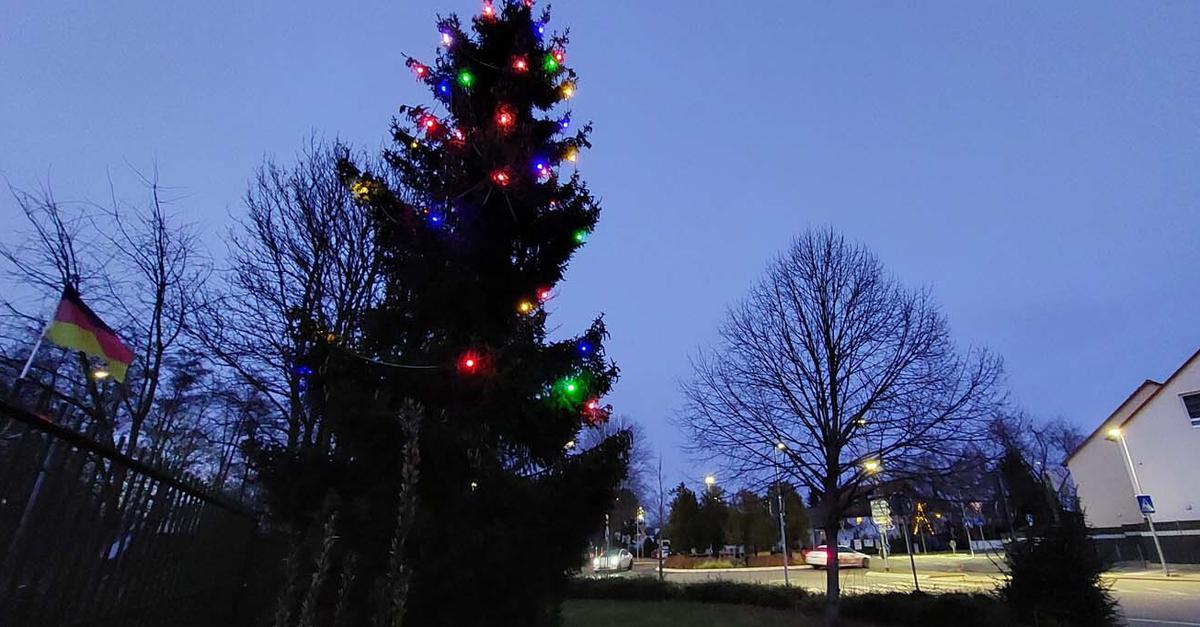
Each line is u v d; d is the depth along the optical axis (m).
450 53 7.34
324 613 4.89
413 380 5.83
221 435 14.12
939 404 12.23
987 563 35.03
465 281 6.29
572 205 7.16
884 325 13.08
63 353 10.11
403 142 7.17
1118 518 33.78
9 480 2.99
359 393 5.31
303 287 11.23
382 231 6.83
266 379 11.45
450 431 5.27
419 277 6.35
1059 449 49.78
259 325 11.11
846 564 34.44
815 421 13.19
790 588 17.33
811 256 13.93
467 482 5.43
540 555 5.42
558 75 7.72
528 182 6.65
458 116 7.13
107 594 3.99
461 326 6.45
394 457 5.21
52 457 3.27
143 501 4.45
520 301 6.93
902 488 12.71
